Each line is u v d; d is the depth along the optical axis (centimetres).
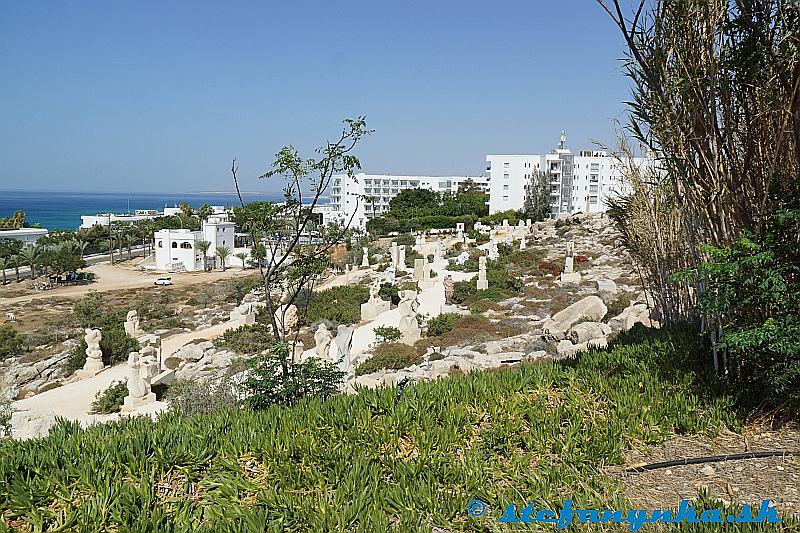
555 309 2473
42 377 2338
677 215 966
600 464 571
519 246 4428
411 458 570
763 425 643
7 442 591
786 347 553
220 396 1205
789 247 578
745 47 598
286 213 1084
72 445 555
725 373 723
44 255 5781
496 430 611
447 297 2773
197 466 538
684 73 639
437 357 1769
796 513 465
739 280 596
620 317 1741
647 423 650
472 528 467
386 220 7506
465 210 8225
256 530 442
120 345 2455
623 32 671
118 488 486
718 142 640
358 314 2736
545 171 7425
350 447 571
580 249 4059
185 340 2688
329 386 827
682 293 1000
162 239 6781
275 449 564
